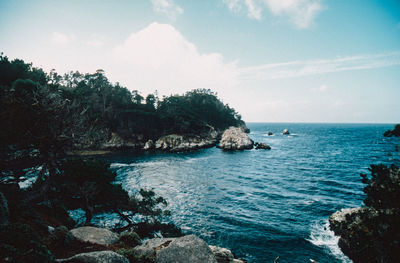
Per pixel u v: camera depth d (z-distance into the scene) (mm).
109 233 14523
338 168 70750
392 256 10016
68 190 21094
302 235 28297
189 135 134125
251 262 23156
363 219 11930
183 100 170625
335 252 24281
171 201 41719
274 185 53344
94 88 117938
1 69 56688
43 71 85938
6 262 6027
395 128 15781
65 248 11398
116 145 105938
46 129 17859
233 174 65188
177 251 10852
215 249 15000
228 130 130500
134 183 53625
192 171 68562
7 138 14867
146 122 126625
